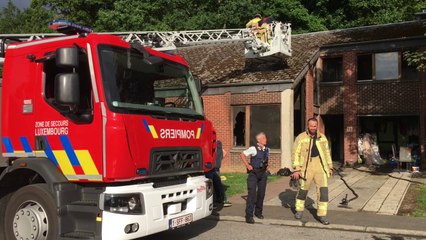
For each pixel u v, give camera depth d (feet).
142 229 18.31
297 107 61.16
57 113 19.16
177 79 22.35
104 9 119.75
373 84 62.18
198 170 21.93
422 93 58.29
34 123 19.80
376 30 68.54
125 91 18.89
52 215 18.76
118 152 17.67
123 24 103.35
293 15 97.86
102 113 17.88
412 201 35.12
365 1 98.32
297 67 58.90
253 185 29.01
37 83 19.89
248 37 59.26
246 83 57.47
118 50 19.11
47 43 19.83
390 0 98.68
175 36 55.26
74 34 20.34
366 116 63.52
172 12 110.83
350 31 71.05
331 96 65.57
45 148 19.44
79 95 17.72
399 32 63.72
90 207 18.24
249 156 29.45
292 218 29.66
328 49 65.21
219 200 33.94
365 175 51.39
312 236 25.54
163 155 19.65
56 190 18.49
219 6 109.19
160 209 19.10
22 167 19.53
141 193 18.42
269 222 29.17
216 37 61.98
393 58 61.05
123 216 17.78
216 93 60.03
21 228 19.61
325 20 102.47
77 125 18.49
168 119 20.18
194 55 76.95
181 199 20.43
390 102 61.00
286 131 54.85
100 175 17.81
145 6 106.01
